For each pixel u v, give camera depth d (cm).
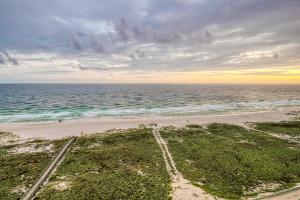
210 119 5338
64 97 12369
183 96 13325
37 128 4278
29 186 1903
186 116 5903
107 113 6544
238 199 1730
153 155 2720
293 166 2372
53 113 6450
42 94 14575
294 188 1920
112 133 3856
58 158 2573
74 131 4069
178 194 1791
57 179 2061
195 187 1919
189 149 2923
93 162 2467
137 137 3578
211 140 3425
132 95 14238
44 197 1711
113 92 17662
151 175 2148
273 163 2439
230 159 2559
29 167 2303
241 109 7488
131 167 2347
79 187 1862
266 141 3375
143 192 1805
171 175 2175
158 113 6581
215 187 1938
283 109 7388
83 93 16138
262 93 16638
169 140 3388
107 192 1789
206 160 2531
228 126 4419
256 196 1788
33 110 7019
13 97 11856
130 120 5188
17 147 3056
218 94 15112
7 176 2083
